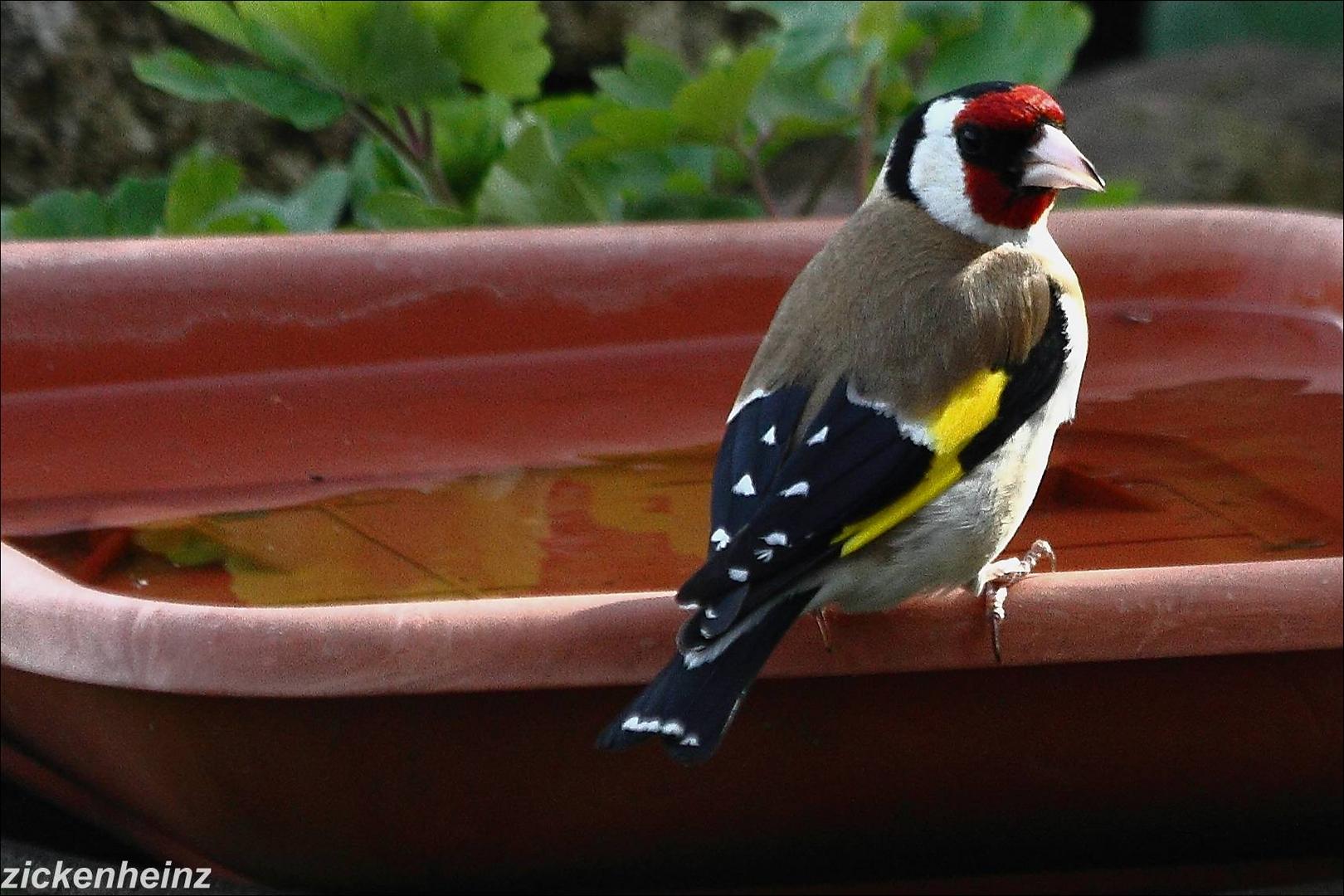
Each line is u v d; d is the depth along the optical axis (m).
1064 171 5.36
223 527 6.13
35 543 6.02
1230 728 5.12
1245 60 15.53
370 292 7.23
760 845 5.32
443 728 4.89
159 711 4.89
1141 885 5.79
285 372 7.22
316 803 5.07
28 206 9.67
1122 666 4.98
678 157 9.51
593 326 7.36
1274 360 7.26
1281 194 14.15
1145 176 14.11
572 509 6.25
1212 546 5.85
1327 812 5.43
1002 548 5.12
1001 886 5.73
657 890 5.54
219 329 7.17
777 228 7.43
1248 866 5.76
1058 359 5.22
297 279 7.19
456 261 7.27
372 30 8.40
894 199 5.64
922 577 4.92
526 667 4.75
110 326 7.11
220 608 4.86
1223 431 6.71
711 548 4.71
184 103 10.73
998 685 5.00
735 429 5.04
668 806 5.14
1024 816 5.32
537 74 8.73
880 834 5.33
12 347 7.04
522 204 8.80
